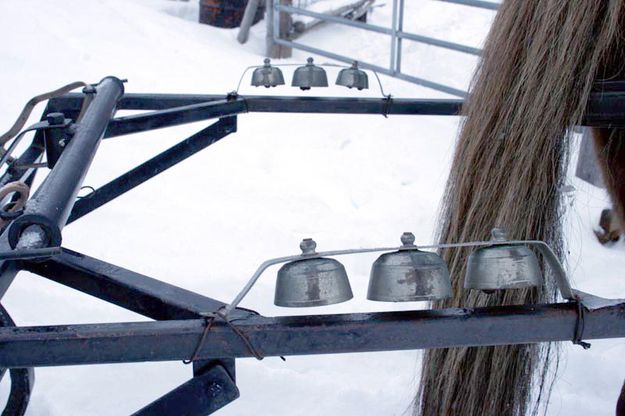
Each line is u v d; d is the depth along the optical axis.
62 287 3.82
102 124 2.22
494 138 2.21
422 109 2.97
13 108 6.03
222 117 2.93
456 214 2.29
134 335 1.37
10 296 3.62
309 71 2.97
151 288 1.72
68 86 2.57
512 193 2.16
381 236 4.82
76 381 2.99
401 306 3.78
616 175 2.32
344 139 6.29
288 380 2.99
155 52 7.77
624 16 2.05
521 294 2.26
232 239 4.67
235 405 2.87
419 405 2.46
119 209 4.94
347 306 3.80
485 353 2.29
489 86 2.25
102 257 4.26
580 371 3.29
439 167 6.01
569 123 2.11
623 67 2.10
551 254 1.50
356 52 9.38
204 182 5.46
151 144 5.86
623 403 2.28
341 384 2.99
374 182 5.66
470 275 1.49
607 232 5.02
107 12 8.77
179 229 4.73
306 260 1.43
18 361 1.35
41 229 1.45
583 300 1.54
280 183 5.55
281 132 6.26
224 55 8.16
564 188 2.18
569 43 2.07
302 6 9.57
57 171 1.79
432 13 10.63
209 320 1.38
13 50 7.08
